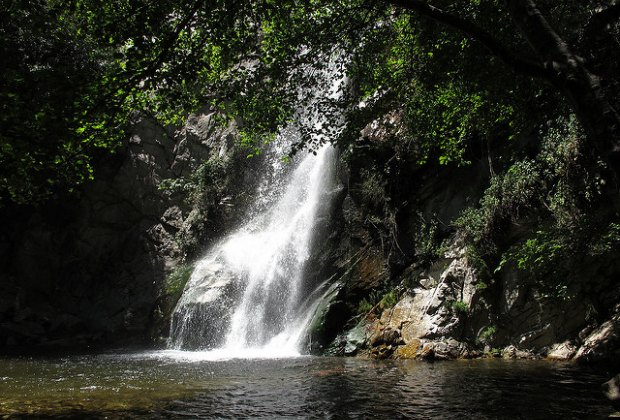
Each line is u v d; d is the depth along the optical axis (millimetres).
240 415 6711
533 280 12281
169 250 24547
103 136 8680
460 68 10609
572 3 10344
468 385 8359
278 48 10656
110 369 11484
